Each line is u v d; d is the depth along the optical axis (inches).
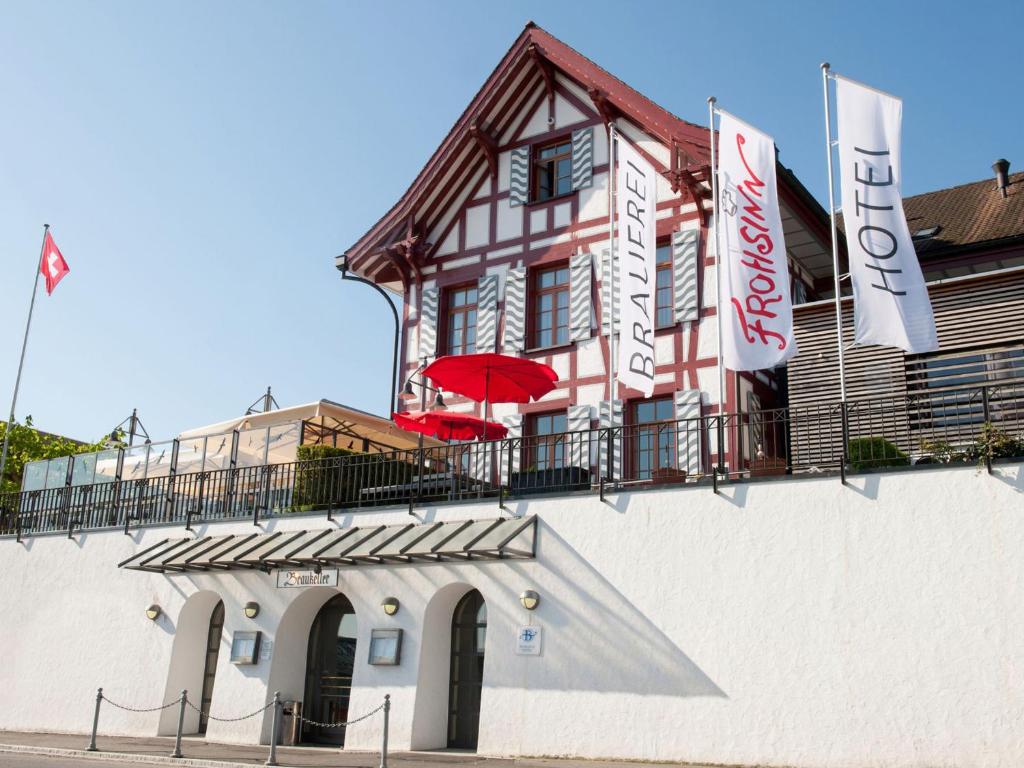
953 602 413.7
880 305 467.8
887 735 413.7
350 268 831.7
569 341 738.2
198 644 656.4
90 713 669.3
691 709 456.8
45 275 910.4
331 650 604.1
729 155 527.2
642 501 494.3
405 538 544.1
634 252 571.2
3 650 732.7
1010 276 601.0
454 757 498.9
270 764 469.1
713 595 464.4
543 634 503.8
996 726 395.2
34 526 758.5
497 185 800.3
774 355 494.3
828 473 450.9
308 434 721.0
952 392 454.9
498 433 697.6
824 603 438.9
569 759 477.7
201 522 657.0
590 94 739.4
